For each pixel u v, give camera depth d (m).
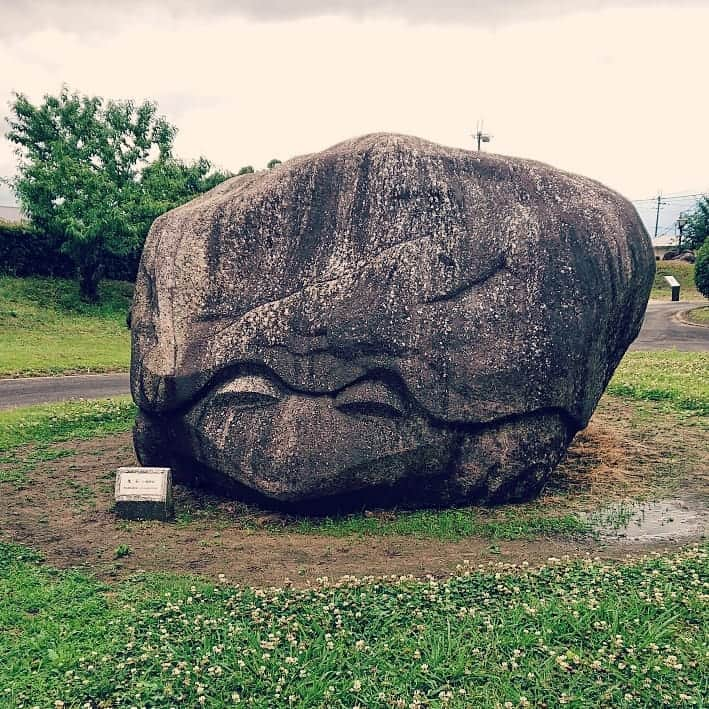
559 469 8.05
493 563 5.52
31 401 13.06
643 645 4.13
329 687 3.84
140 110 25.81
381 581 5.15
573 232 6.67
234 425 6.66
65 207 23.70
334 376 6.50
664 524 6.45
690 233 46.44
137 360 7.05
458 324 6.45
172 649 4.21
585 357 6.67
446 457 6.62
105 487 7.59
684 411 10.39
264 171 7.46
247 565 5.60
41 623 4.58
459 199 6.61
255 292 6.72
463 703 3.73
